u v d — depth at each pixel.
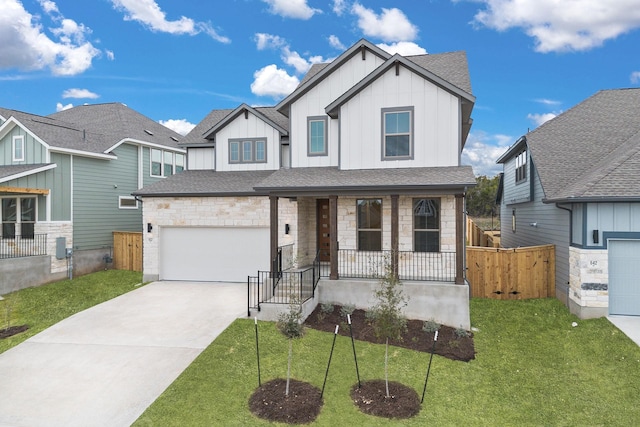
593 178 10.95
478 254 12.96
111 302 11.94
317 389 6.96
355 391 6.97
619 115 15.52
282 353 8.26
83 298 13.14
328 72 13.55
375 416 6.29
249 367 7.65
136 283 14.96
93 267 17.55
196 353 8.15
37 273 15.07
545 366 8.27
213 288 13.51
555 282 12.77
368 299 11.06
